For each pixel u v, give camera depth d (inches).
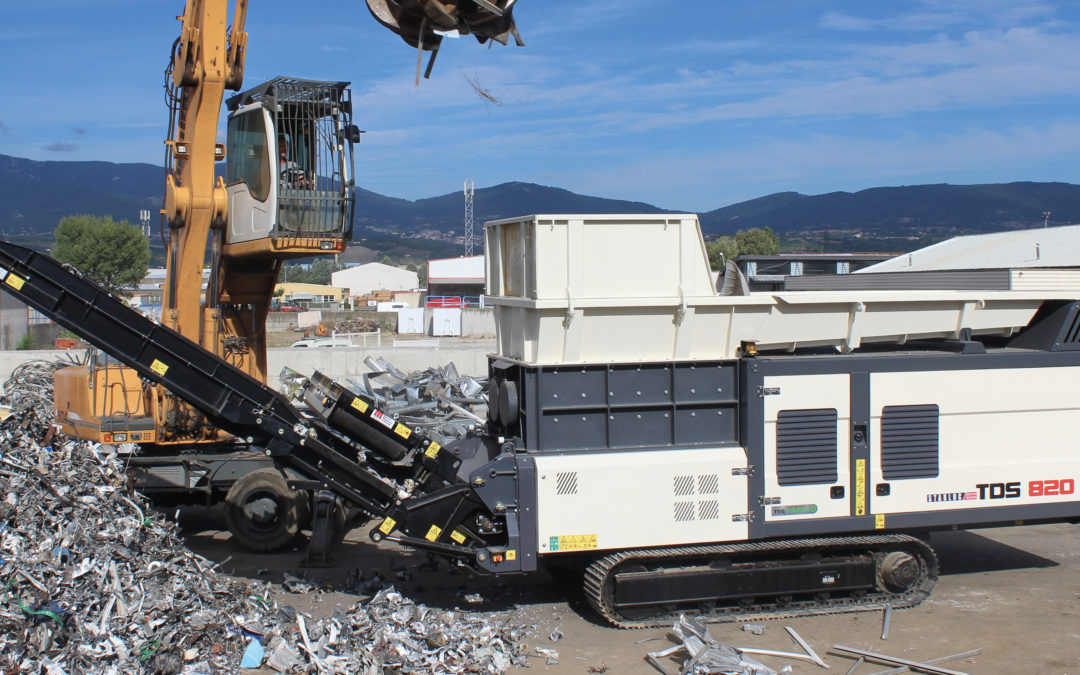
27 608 197.9
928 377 268.1
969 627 251.4
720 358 260.2
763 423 256.2
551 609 270.1
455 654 221.6
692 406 257.1
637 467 249.0
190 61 330.6
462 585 293.4
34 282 246.8
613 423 253.1
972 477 273.1
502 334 284.8
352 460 266.1
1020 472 276.8
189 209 340.2
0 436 265.1
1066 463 281.1
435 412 573.6
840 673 218.8
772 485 257.8
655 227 254.5
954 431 271.4
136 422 333.1
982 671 219.1
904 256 1145.4
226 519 329.1
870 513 265.4
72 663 190.5
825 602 266.7
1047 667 221.6
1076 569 311.0
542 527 244.8
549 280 247.6
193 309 351.3
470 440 300.4
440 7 226.1
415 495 261.7
